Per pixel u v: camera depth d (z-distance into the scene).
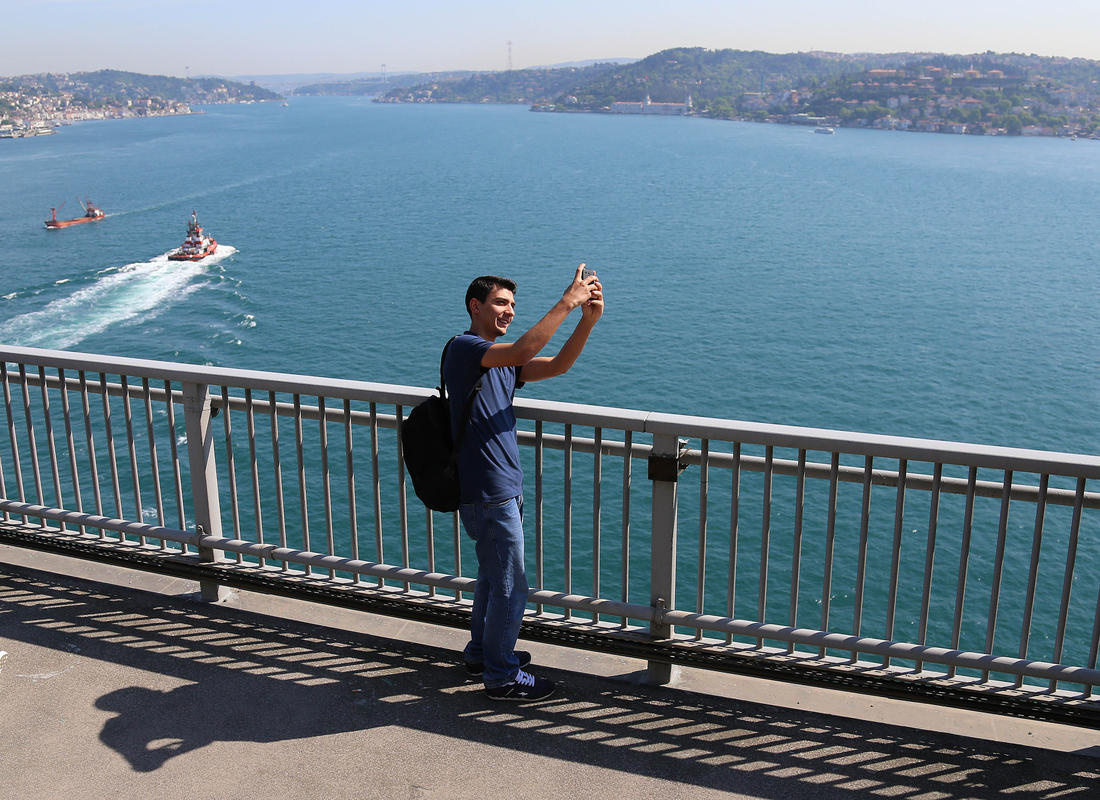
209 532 3.80
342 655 3.52
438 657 3.51
